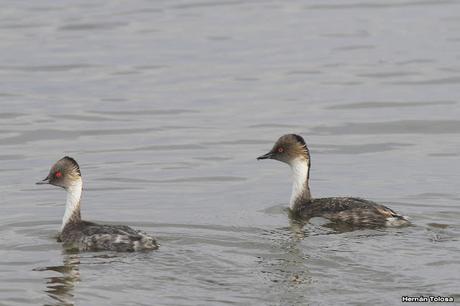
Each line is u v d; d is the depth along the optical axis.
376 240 15.56
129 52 33.38
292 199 18.17
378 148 23.22
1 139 24.17
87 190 19.86
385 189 19.62
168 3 40.97
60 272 14.22
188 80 30.02
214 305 12.92
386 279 13.66
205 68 31.38
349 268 14.12
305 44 34.09
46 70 31.23
